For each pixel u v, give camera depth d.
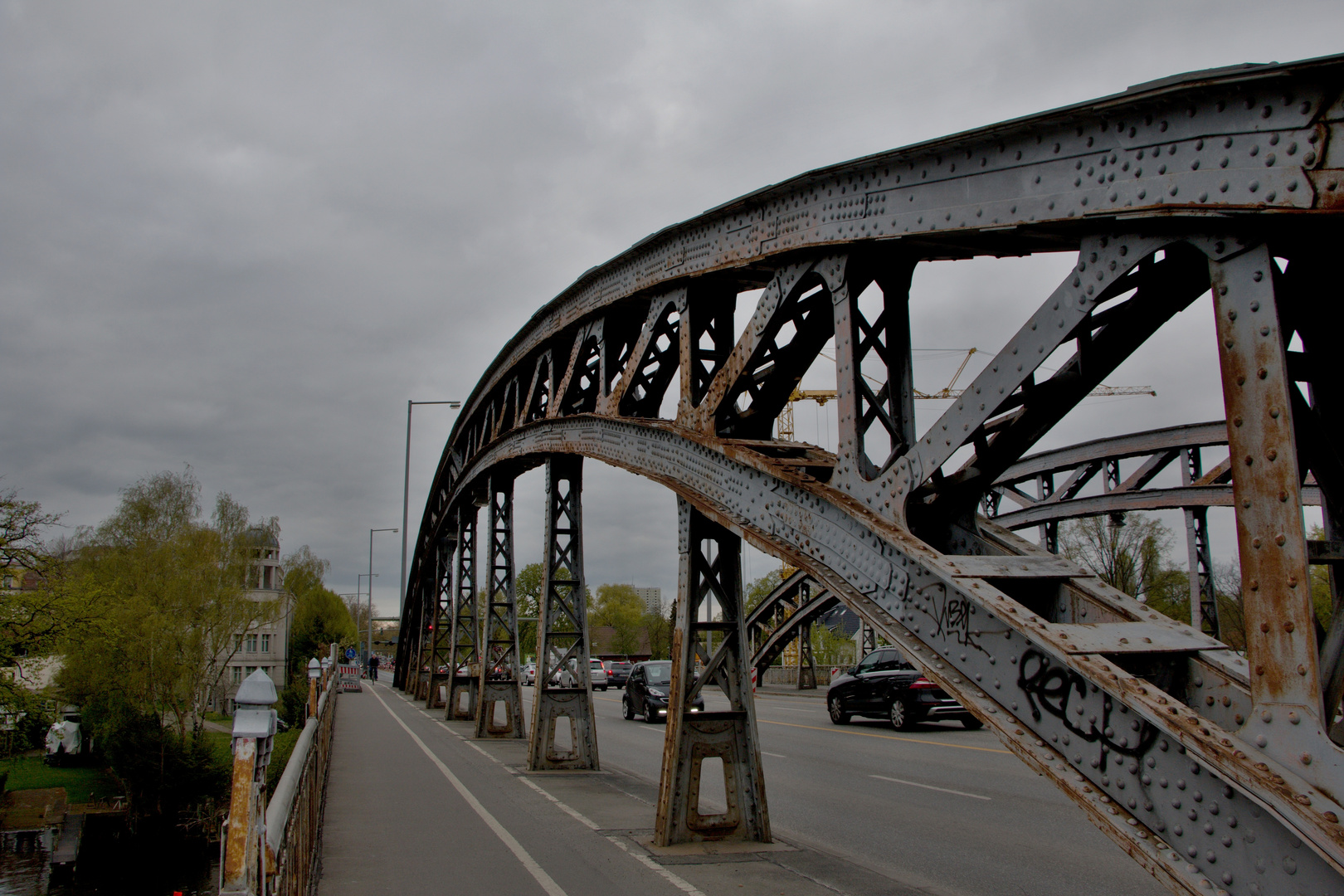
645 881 7.21
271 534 55.22
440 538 31.91
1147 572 39.28
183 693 38.03
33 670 29.55
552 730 14.23
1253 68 3.44
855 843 8.97
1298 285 3.90
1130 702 3.45
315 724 8.77
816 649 57.53
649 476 9.23
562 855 8.19
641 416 10.44
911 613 5.06
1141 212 3.86
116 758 29.12
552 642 14.55
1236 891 3.23
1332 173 3.20
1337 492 3.90
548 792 11.96
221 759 31.78
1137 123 3.94
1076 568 4.71
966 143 4.86
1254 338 3.46
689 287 8.72
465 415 23.42
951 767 14.36
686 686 8.68
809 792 12.20
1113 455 23.16
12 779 35.62
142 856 25.81
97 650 33.34
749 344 7.28
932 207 5.16
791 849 8.30
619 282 10.48
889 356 5.96
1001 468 5.18
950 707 19.81
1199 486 20.59
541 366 15.27
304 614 85.00
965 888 7.24
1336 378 4.02
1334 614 3.78
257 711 2.90
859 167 5.68
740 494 7.26
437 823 9.88
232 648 49.28
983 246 5.28
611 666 54.53
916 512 5.54
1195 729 3.26
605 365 11.41
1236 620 36.50
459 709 27.78
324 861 8.08
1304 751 3.07
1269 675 3.25
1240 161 3.50
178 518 48.84
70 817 30.22
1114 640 3.90
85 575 36.09
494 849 8.51
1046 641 3.84
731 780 8.76
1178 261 4.27
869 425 6.01
